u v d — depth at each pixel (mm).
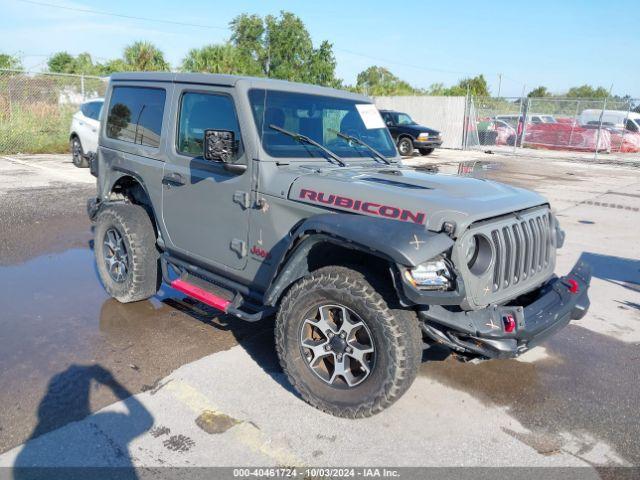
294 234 3289
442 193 3287
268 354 4125
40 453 2881
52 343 4152
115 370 3787
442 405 3555
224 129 3879
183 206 4258
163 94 4461
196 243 4223
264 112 3785
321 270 3229
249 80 3836
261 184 3639
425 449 3084
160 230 4566
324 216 3215
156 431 3121
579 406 3623
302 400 3510
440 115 27344
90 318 4656
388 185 3400
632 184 15328
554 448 3156
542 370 4121
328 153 3943
